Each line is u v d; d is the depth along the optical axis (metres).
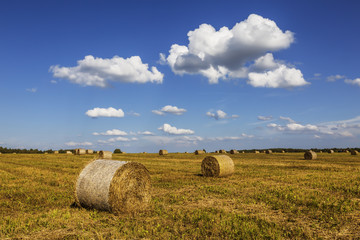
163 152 60.91
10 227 8.13
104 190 10.07
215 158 20.41
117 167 10.42
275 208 10.43
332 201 11.41
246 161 37.78
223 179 18.98
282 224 8.51
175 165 30.58
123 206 10.28
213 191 14.01
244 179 18.83
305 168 26.69
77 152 61.12
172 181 17.59
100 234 7.59
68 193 13.46
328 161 37.44
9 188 14.72
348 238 7.39
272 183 16.61
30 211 10.14
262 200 11.89
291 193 12.91
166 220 8.93
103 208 10.21
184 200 11.90
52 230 8.05
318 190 14.16
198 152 65.38
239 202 11.48
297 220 8.96
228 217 9.02
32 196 12.60
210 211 10.01
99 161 11.28
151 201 11.63
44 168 25.61
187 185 16.06
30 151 129.12
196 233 7.54
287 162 35.47
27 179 18.02
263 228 8.02
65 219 9.02
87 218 9.27
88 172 10.88
